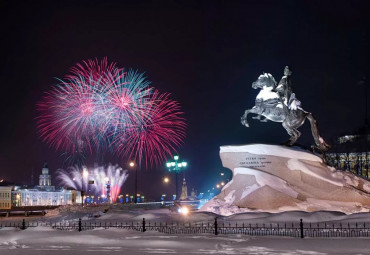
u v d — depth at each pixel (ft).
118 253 48.91
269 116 97.91
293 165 93.09
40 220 99.60
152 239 58.34
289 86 97.76
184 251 49.52
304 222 66.54
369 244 50.52
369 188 93.86
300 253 46.68
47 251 51.16
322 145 98.17
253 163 94.84
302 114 96.94
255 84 99.66
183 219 75.00
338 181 92.17
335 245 50.31
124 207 133.39
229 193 94.12
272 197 89.15
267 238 56.08
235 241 55.06
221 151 97.86
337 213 69.82
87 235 62.08
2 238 62.69
